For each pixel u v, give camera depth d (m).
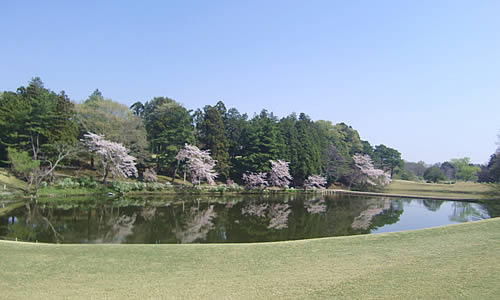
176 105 45.12
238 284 6.12
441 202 34.53
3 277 6.42
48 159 30.67
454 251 7.66
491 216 23.69
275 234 16.02
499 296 4.91
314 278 6.27
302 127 52.97
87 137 34.12
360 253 8.16
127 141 36.97
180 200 29.52
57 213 19.53
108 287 6.02
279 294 5.51
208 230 16.41
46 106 31.23
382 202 33.78
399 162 76.88
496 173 36.34
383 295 5.19
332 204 31.08
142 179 38.03
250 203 29.55
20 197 24.55
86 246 9.17
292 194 42.44
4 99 32.00
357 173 55.25
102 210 21.47
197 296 5.55
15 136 29.17
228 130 53.00
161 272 6.91
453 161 97.56
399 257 7.50
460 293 5.09
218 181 45.41
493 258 6.84
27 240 12.93
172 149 39.41
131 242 13.34
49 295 5.62
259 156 43.84
